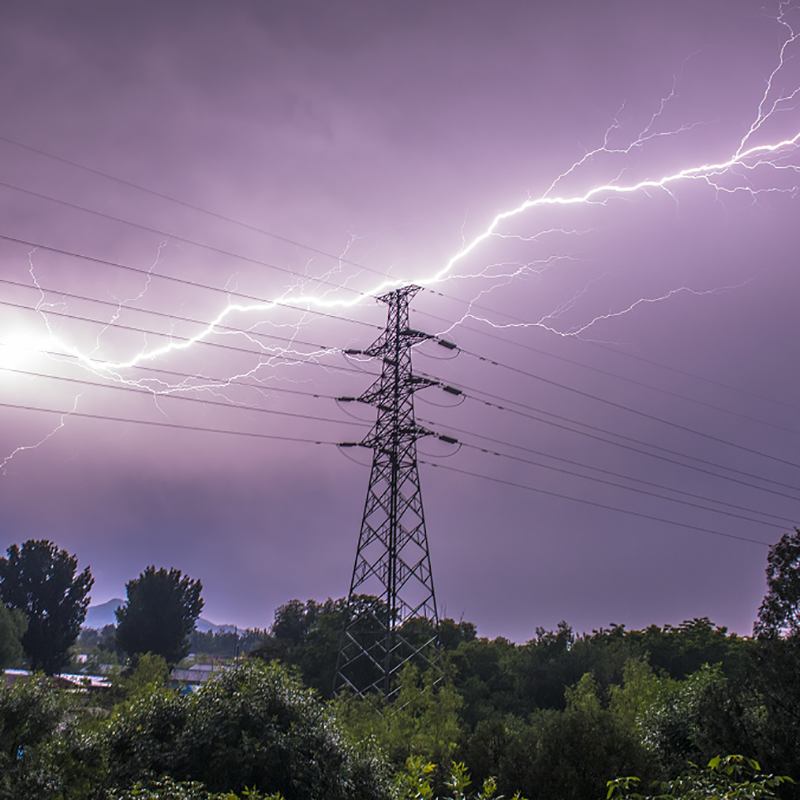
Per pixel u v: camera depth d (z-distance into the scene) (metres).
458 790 10.16
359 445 38.25
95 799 14.34
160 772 15.98
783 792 16.31
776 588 19.66
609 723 20.19
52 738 14.95
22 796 13.02
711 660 59.69
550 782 19.31
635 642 63.81
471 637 73.81
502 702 55.12
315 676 57.88
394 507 36.44
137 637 77.31
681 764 19.97
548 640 63.66
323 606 69.75
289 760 15.95
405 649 56.06
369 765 17.42
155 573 81.50
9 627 64.00
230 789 15.04
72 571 77.69
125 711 18.44
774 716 17.70
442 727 28.98
